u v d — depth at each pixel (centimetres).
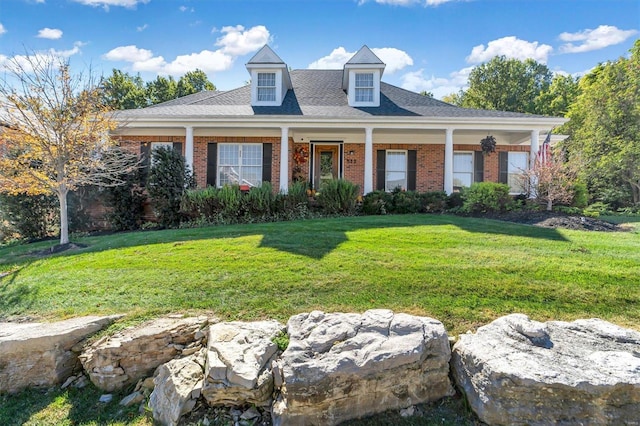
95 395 348
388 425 296
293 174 1500
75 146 835
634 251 607
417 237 716
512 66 3384
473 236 724
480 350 310
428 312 409
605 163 1694
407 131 1352
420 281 479
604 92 1878
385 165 1484
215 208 1115
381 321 348
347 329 337
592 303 421
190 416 301
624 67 1848
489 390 284
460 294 445
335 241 685
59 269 588
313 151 1527
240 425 294
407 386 312
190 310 425
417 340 321
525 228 816
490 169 1484
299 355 306
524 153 1493
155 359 366
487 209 1079
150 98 3222
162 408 313
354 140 1504
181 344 376
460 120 1240
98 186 1128
